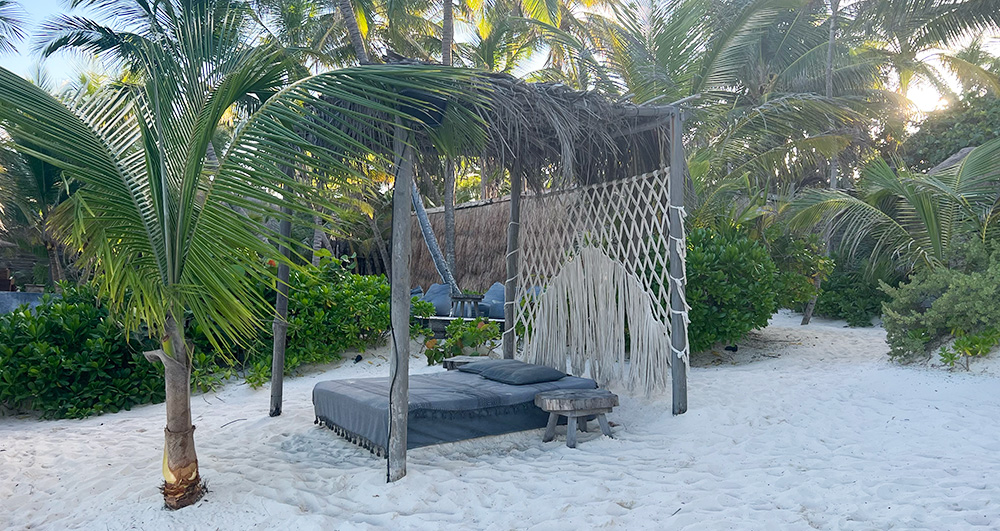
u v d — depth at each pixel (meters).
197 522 3.13
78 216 2.52
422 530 3.06
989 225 7.52
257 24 10.56
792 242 9.23
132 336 6.40
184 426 3.29
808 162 10.96
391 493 3.51
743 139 10.09
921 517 2.94
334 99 3.82
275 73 3.33
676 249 5.09
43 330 6.24
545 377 5.07
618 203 5.62
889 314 6.73
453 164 4.55
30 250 17.91
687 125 9.20
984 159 7.45
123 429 5.45
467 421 4.43
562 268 6.06
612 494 3.45
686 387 5.15
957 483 3.37
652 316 5.32
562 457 4.24
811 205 9.28
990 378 5.55
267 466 4.07
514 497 3.45
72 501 3.57
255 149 3.05
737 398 5.47
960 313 6.17
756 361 8.03
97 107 3.03
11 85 2.65
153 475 3.89
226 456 4.36
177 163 3.11
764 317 7.85
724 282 7.47
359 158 3.35
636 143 5.42
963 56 18.34
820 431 4.55
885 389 5.54
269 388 6.91
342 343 8.02
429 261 15.11
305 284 7.78
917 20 12.04
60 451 4.69
